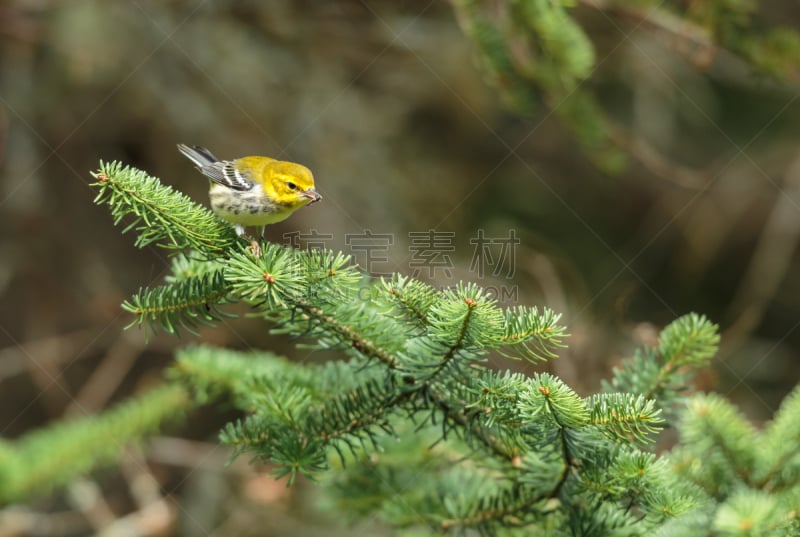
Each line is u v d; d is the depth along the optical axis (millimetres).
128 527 10547
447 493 5438
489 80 8641
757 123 17297
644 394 5344
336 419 4945
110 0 12414
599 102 16922
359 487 5680
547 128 17109
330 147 13625
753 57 8398
